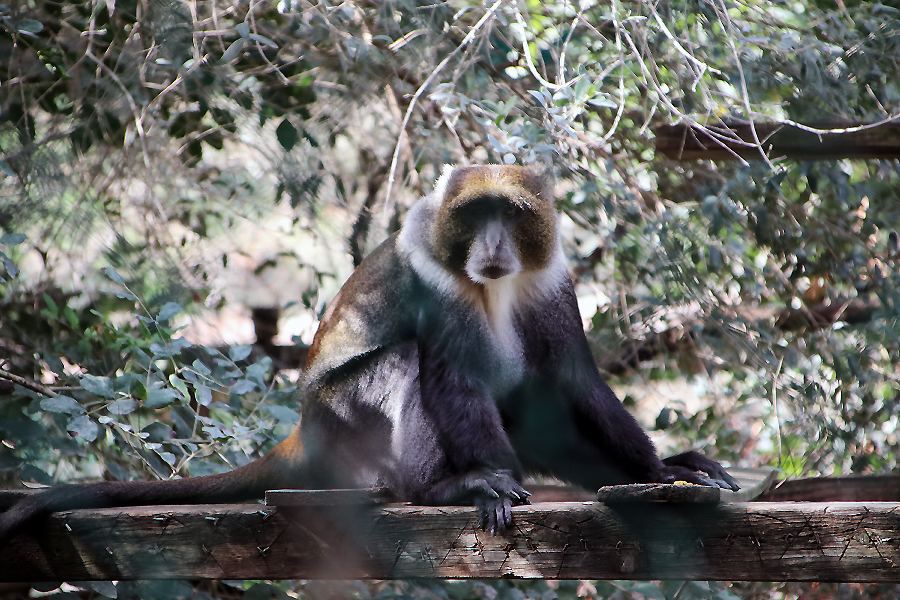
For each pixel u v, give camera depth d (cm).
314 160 1209
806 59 1048
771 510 570
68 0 1120
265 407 1002
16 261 1105
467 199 753
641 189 1126
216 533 642
